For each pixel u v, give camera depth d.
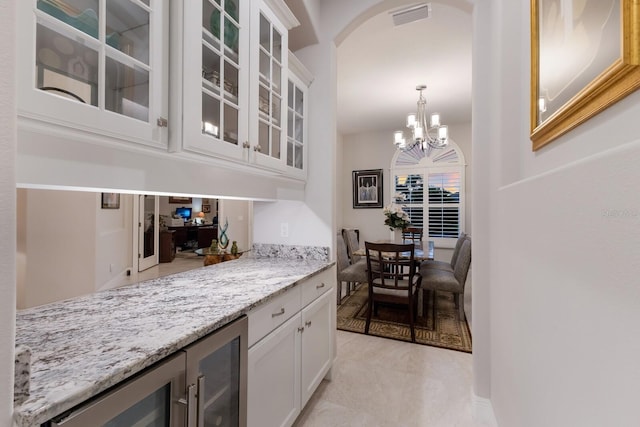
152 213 6.07
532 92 1.28
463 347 2.70
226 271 1.83
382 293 2.96
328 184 2.29
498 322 1.62
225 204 6.44
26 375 0.57
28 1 0.73
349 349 2.67
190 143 1.14
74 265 3.47
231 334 1.09
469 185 5.48
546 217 0.96
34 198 2.96
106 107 0.92
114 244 4.53
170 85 1.11
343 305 3.85
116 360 0.74
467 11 2.04
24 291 2.86
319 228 2.29
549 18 1.13
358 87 3.97
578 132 0.94
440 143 3.98
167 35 1.10
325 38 2.32
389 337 2.91
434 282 3.38
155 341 0.85
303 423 1.75
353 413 1.84
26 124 0.74
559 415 0.86
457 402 1.95
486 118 1.87
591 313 0.69
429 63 3.36
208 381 1.02
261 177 1.79
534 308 1.06
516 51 1.53
